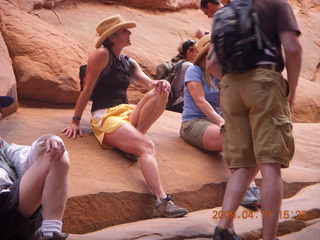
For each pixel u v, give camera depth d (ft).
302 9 37.32
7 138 13.64
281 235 11.30
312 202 13.48
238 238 9.21
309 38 34.76
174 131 16.85
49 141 8.59
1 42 17.43
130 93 21.56
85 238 9.96
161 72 20.70
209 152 15.25
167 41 26.96
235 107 9.20
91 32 24.08
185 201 13.02
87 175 12.40
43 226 8.58
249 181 9.25
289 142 8.88
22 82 17.20
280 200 8.68
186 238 10.42
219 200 13.71
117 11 27.27
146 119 13.58
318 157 18.37
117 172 12.91
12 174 9.37
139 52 23.89
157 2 29.22
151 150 12.84
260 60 8.93
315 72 32.76
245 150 9.14
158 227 10.89
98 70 14.24
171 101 20.79
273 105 8.77
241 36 8.93
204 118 15.40
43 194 8.62
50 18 23.71
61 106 18.13
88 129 15.02
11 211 8.74
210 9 17.13
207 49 14.70
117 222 11.77
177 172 13.74
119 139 13.37
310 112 27.12
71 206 11.14
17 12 20.02
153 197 12.52
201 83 15.05
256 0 9.22
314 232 11.28
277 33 9.12
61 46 19.08
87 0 26.61
